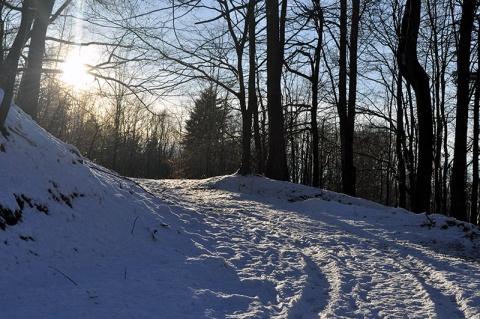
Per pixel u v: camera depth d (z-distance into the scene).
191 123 31.53
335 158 46.31
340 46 21.81
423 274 7.46
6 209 5.92
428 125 14.31
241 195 16.94
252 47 19.05
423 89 14.23
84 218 7.39
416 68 14.23
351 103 21.42
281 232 10.47
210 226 9.98
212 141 28.94
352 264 7.93
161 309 5.05
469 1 14.72
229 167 36.62
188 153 33.66
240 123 29.12
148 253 7.32
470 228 11.05
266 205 15.05
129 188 10.00
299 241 9.66
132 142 48.03
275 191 17.48
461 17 15.23
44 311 4.55
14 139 7.50
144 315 4.81
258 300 5.73
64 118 28.64
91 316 4.57
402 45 14.61
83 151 32.69
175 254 7.46
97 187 8.53
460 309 5.67
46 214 6.73
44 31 11.75
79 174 8.35
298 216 13.01
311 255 8.49
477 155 22.34
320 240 9.88
